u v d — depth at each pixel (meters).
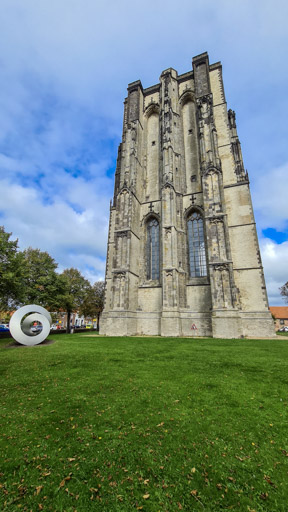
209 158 33.84
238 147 36.44
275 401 7.30
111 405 7.15
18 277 31.62
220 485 4.07
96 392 8.22
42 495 3.89
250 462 4.65
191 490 3.98
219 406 7.01
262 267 30.48
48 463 4.65
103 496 3.87
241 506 3.67
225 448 5.07
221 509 3.62
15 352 16.70
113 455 4.86
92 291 63.25
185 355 14.45
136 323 33.94
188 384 8.89
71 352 16.09
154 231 38.59
